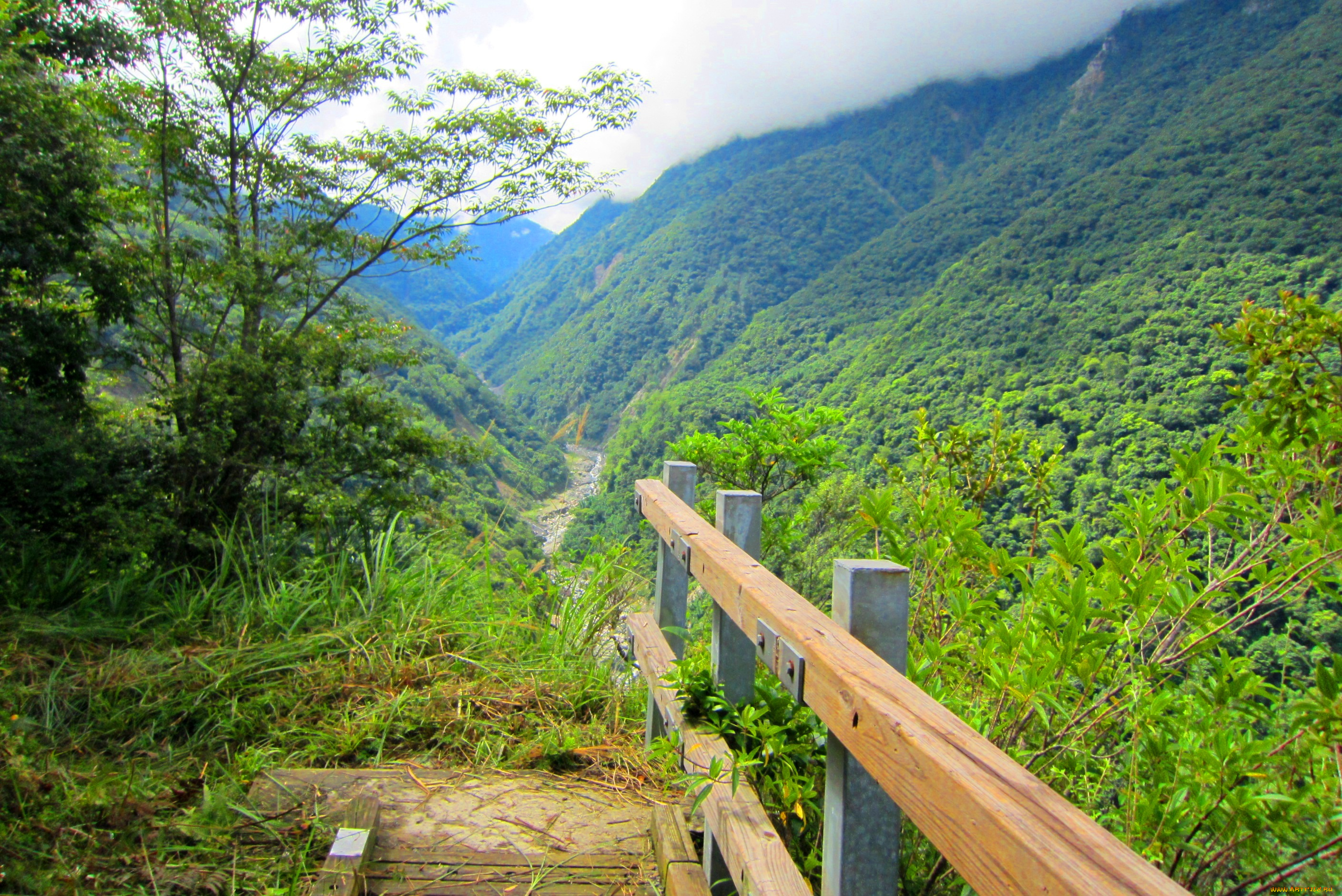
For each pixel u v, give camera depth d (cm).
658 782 214
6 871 145
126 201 726
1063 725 172
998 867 65
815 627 113
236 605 311
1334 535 141
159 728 221
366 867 168
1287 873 129
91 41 719
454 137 967
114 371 631
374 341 852
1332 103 10050
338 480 663
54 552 351
